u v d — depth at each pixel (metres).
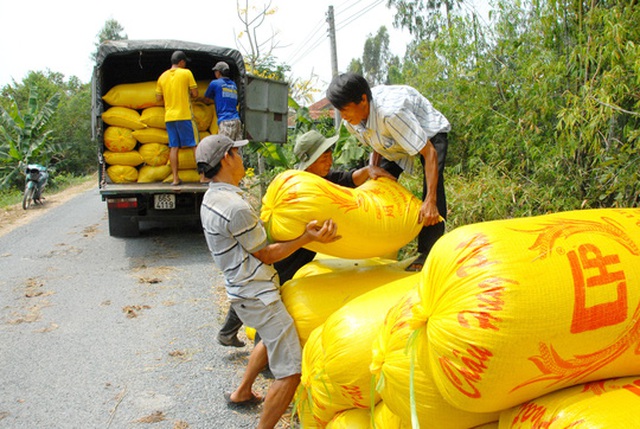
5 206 13.36
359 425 2.27
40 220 10.81
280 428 2.98
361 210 2.65
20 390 3.46
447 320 1.58
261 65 11.62
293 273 3.59
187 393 3.38
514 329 1.47
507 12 5.32
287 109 9.06
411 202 2.84
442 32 6.16
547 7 4.31
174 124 7.04
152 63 7.87
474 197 4.72
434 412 1.76
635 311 1.54
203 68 8.23
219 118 7.29
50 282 5.92
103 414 3.16
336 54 12.91
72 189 18.95
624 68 3.60
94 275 6.16
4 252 7.57
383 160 3.36
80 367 3.77
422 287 1.75
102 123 7.25
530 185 4.50
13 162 19.12
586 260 1.57
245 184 11.16
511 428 1.64
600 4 3.93
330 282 2.84
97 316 4.80
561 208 4.12
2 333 4.44
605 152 3.76
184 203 7.77
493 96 5.33
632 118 3.66
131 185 7.33
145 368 3.74
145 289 5.57
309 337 2.52
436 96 6.24
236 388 3.43
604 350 1.53
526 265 1.54
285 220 2.61
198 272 6.18
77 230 9.17
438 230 3.00
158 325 4.54
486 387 1.53
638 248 1.65
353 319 2.24
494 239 1.62
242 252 2.66
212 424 3.03
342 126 7.37
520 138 4.55
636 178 3.38
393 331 1.85
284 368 2.68
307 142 3.38
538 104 4.18
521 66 4.81
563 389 1.62
